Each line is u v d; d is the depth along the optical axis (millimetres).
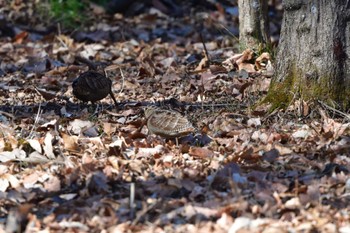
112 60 19078
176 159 10758
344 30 12180
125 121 13039
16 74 17578
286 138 11406
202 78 15586
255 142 11445
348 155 10703
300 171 10148
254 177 9852
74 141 11336
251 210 8867
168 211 8969
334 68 12203
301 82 12430
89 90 13820
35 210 9258
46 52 19344
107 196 9508
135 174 10273
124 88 15953
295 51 12500
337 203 9102
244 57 16484
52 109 14258
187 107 13641
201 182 9875
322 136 11312
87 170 10211
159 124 11375
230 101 13945
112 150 11008
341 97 12234
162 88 15734
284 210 8805
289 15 12531
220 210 8703
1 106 14367
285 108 12547
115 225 8555
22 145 11344
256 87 14570
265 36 16891
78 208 9086
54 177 10109
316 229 8328
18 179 10352
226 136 11797
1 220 9039
